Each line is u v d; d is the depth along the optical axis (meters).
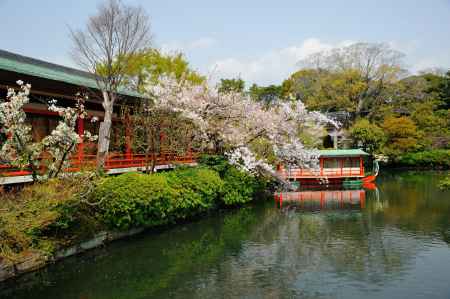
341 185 36.72
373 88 50.44
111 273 12.20
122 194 14.47
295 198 29.38
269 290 11.09
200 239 16.56
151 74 35.38
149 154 21.97
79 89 17.84
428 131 49.88
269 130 24.94
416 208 23.95
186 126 22.03
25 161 12.91
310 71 54.94
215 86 24.39
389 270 12.75
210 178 20.27
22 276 11.18
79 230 13.70
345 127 51.84
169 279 11.85
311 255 14.45
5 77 13.96
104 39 18.52
